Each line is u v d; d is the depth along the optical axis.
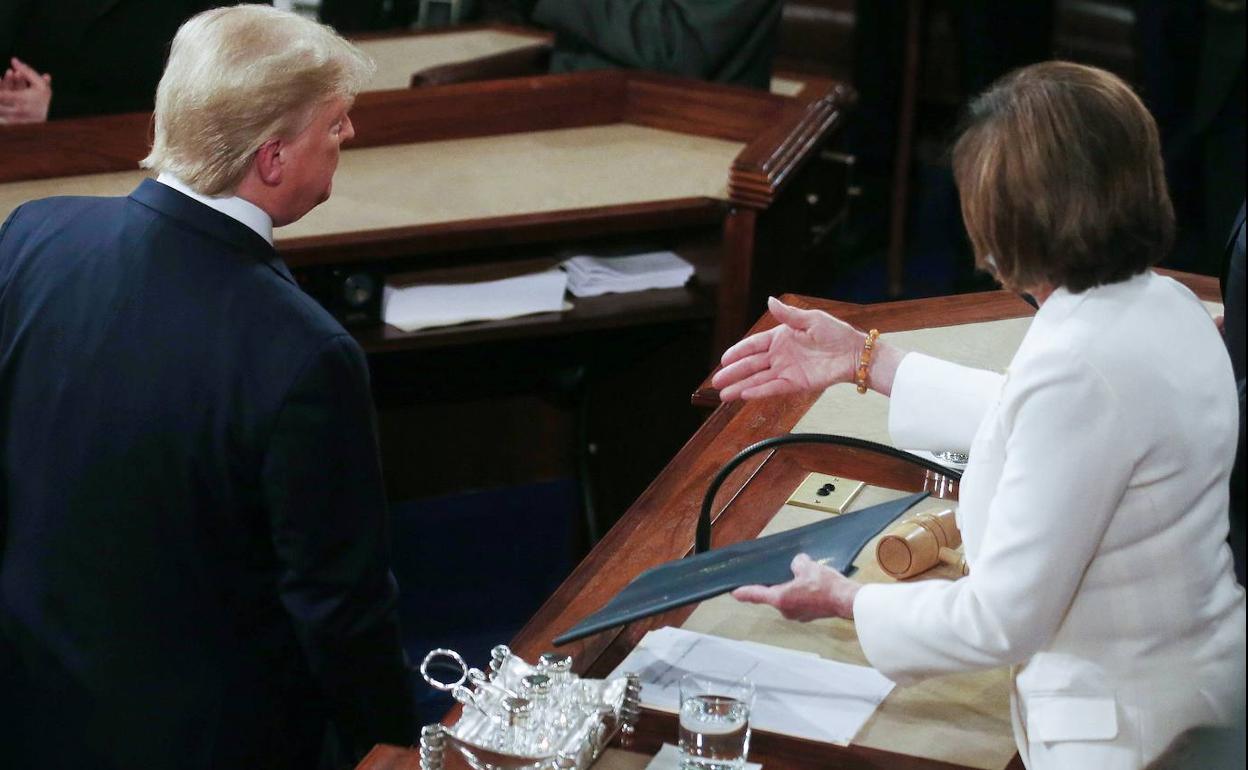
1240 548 6.45
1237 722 5.71
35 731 8.09
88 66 14.80
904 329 10.22
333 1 18.77
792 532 6.94
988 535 5.61
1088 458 5.39
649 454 15.02
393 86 16.22
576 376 15.31
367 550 7.95
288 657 8.34
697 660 6.95
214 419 7.58
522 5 19.41
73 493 7.77
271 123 7.66
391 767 6.34
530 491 17.78
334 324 7.75
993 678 6.89
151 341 7.63
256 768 8.23
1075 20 26.33
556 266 13.70
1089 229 5.45
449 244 12.55
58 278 7.88
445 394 15.09
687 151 14.86
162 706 7.90
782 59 28.11
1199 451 5.54
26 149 13.23
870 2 23.34
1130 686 5.71
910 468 8.52
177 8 14.90
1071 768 5.70
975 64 22.42
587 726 6.25
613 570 7.62
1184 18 21.28
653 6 15.54
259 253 7.83
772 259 14.10
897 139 21.77
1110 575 5.63
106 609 7.85
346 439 7.70
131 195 8.00
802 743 6.38
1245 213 8.02
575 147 14.92
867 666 6.96
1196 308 5.83
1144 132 5.51
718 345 13.73
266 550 8.11
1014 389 5.57
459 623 15.27
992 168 5.55
